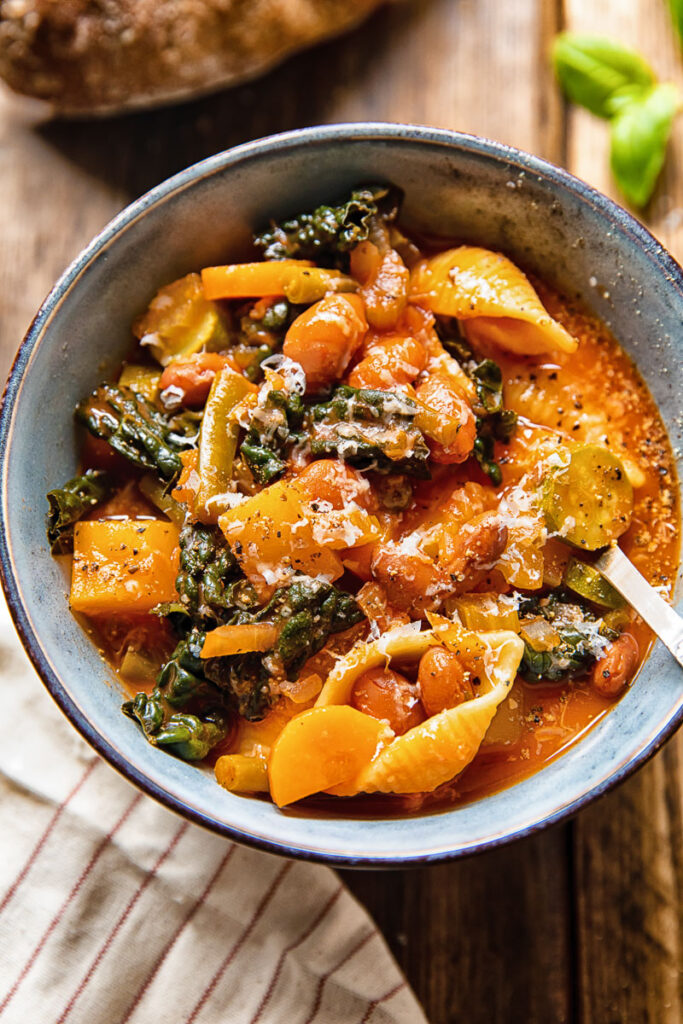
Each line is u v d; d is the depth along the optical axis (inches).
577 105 16.1
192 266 13.8
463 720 12.4
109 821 14.4
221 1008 14.2
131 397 13.6
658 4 16.3
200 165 13.2
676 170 16.0
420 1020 14.3
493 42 16.3
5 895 14.3
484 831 12.3
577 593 13.2
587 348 13.8
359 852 12.2
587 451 13.2
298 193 13.7
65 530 13.2
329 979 14.3
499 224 13.8
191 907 14.3
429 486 13.3
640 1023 14.6
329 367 13.2
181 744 12.6
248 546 12.5
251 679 12.6
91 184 16.2
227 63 15.8
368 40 16.3
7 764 14.6
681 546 13.4
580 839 15.0
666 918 14.8
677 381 13.3
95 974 14.1
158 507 13.3
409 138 13.3
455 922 14.9
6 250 16.0
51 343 13.1
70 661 12.8
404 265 13.8
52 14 15.3
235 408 13.1
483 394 13.4
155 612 13.0
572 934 14.8
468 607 12.8
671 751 15.0
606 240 13.3
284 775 12.4
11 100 16.3
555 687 13.1
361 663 12.6
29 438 13.1
